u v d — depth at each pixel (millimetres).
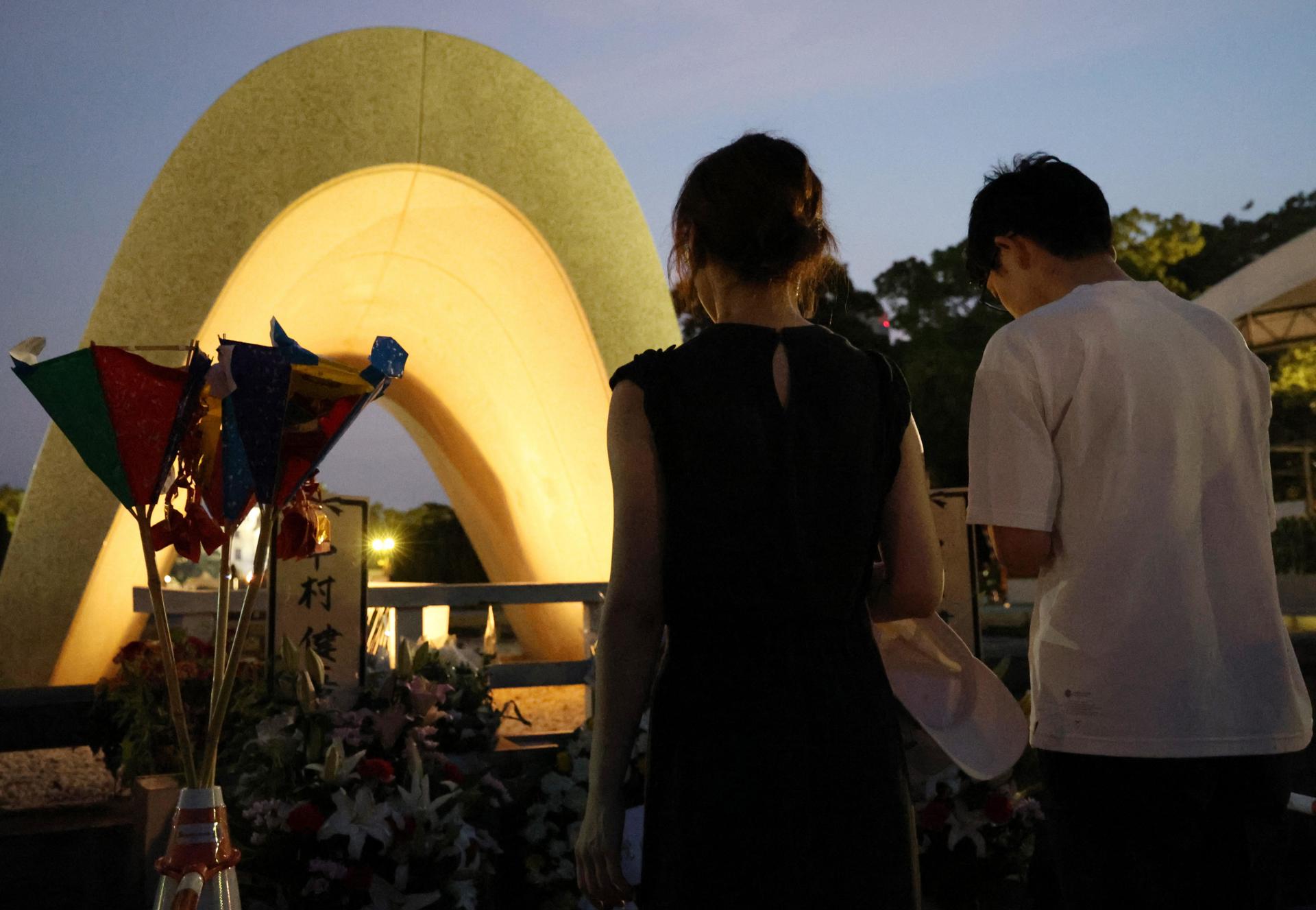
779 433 1218
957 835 2609
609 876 1183
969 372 18984
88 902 2758
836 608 1220
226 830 1760
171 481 1781
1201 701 1540
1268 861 1579
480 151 5129
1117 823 1560
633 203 5523
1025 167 1855
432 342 6734
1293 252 9938
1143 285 1732
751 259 1298
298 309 6004
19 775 4094
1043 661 1638
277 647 2844
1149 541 1573
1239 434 1662
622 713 1189
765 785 1139
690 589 1193
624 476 1221
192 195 4754
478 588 3875
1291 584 12383
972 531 3080
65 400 1664
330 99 4930
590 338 5266
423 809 2447
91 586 4734
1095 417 1609
